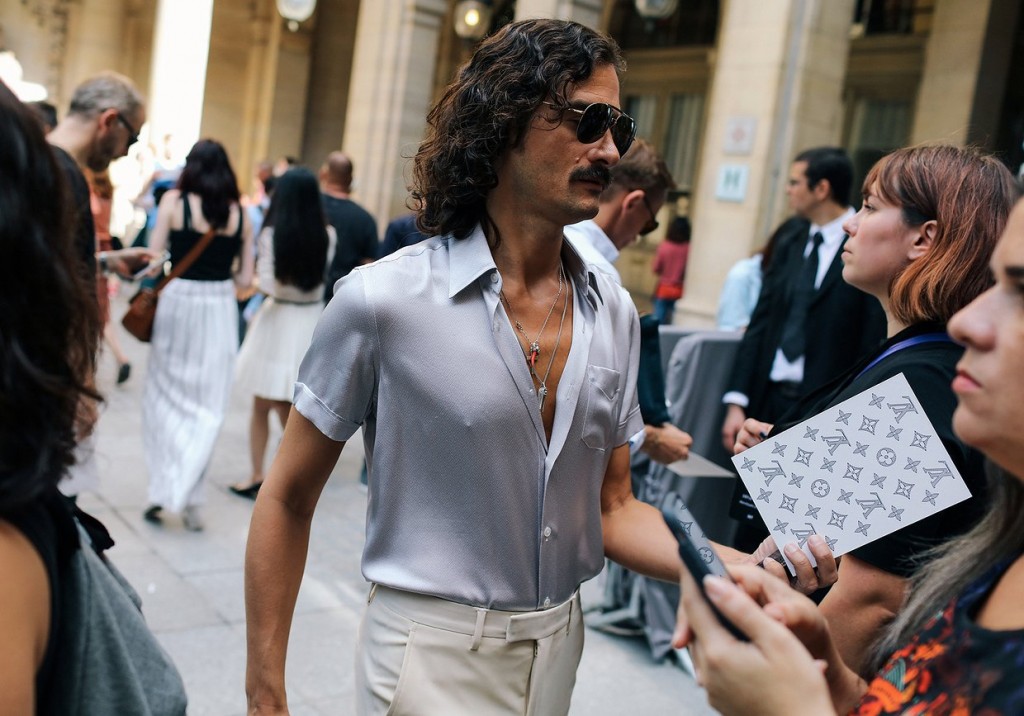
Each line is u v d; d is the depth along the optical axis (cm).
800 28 724
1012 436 94
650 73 1538
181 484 467
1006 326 94
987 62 851
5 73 1498
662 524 190
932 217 192
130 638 117
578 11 886
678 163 1497
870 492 161
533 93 165
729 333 422
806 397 212
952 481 156
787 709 92
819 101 739
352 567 458
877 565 163
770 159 732
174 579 420
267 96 1678
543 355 173
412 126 1139
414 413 166
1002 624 99
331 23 1691
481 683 167
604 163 169
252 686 176
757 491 167
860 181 1230
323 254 524
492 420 164
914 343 186
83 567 110
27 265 102
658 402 287
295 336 527
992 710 92
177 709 120
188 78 1512
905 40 1174
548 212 170
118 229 1529
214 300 477
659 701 359
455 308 167
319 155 1722
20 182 102
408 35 1123
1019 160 912
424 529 167
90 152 369
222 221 475
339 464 633
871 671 129
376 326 165
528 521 168
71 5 1766
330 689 346
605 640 407
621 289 193
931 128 877
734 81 750
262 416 540
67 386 106
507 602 167
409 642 166
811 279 387
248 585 177
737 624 95
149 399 474
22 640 98
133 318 467
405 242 556
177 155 1422
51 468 103
